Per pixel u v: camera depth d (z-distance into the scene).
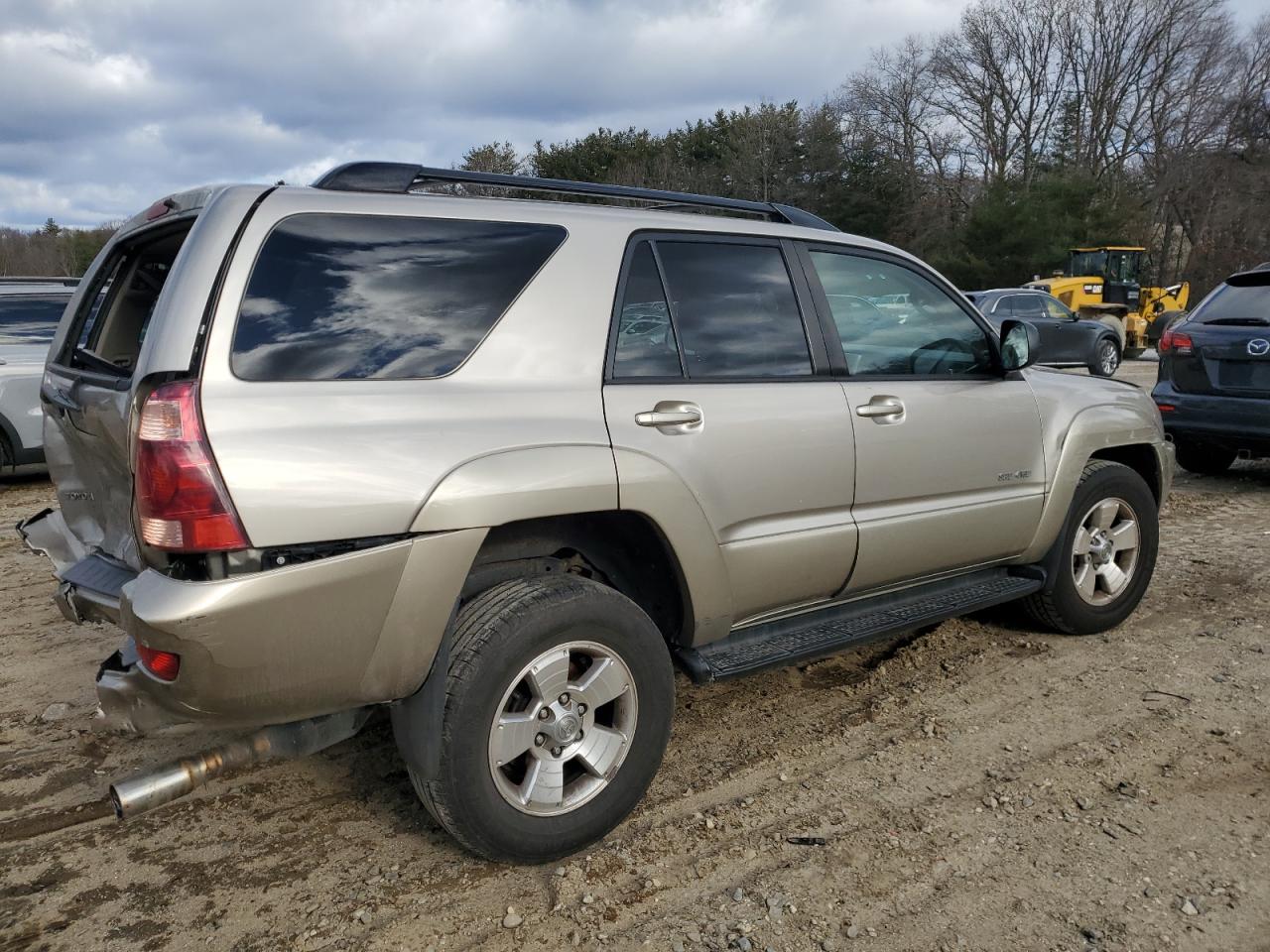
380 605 2.39
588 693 2.74
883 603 3.76
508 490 2.53
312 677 2.35
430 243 2.66
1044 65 54.25
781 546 3.20
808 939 2.44
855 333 3.57
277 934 2.48
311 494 2.28
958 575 4.01
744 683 4.04
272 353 2.35
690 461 2.94
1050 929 2.46
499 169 46.25
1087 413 4.30
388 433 2.41
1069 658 4.25
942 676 4.08
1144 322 23.34
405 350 2.54
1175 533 6.39
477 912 2.56
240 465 2.22
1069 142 54.75
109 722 2.45
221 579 2.21
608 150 46.19
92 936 2.47
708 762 3.37
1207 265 46.00
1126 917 2.50
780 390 3.23
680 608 3.11
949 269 42.16
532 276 2.78
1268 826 2.91
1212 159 47.31
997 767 3.29
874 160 44.78
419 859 2.81
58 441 3.13
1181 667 4.12
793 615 3.45
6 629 4.71
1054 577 4.26
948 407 3.70
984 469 3.84
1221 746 3.42
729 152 45.72
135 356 3.10
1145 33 51.66
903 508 3.59
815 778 3.24
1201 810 3.00
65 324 3.40
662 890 2.65
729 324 3.21
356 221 2.57
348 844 2.89
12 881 2.71
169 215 2.87
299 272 2.45
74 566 2.85
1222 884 2.63
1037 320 17.03
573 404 2.75
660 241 3.10
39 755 3.43
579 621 2.69
